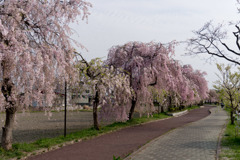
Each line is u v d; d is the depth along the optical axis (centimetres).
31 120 2447
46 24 866
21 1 789
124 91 1655
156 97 2566
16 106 843
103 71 1465
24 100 796
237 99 1589
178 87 2595
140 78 1828
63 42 904
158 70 1897
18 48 696
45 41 873
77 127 1839
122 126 1708
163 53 1848
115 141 1133
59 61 848
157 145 1030
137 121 2038
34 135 1416
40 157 803
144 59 1883
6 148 836
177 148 957
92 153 867
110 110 1800
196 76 3800
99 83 1412
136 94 1909
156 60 1809
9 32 712
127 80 1664
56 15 870
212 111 4250
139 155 834
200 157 790
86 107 4566
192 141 1130
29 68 708
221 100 1848
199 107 6200
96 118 1495
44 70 814
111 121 2283
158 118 2564
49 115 945
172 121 2366
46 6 855
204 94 3872
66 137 1156
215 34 1311
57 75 887
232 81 1652
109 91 1551
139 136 1302
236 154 797
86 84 1373
